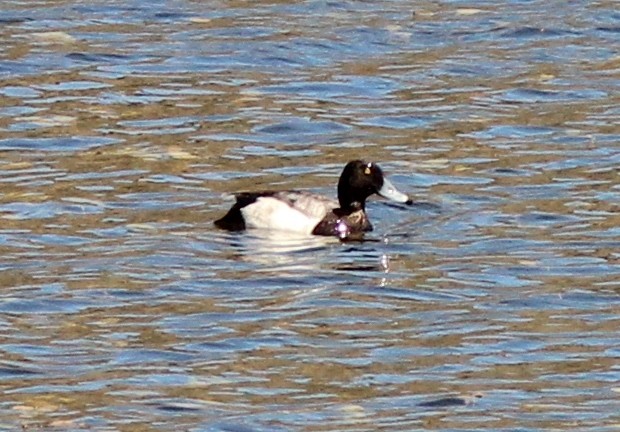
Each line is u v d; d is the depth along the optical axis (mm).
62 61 25734
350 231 19234
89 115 23375
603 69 26141
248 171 21344
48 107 23672
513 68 26094
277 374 14898
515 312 16578
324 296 17078
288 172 21375
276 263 18141
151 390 14484
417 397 14352
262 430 13625
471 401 14281
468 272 17844
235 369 15023
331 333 15992
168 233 18969
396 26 28062
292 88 24891
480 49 27000
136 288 17203
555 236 18984
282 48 26672
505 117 23750
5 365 15039
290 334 15945
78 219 19359
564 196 20391
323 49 26750
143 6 28688
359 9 29016
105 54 26094
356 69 25891
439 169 21469
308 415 13945
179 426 13695
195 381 14719
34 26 27422
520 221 19516
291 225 19234
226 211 19828
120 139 22391
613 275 17672
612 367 15070
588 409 14102
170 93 24484
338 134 22938
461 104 24312
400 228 19438
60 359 15234
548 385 14641
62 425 13719
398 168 21469
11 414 13938
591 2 29625
